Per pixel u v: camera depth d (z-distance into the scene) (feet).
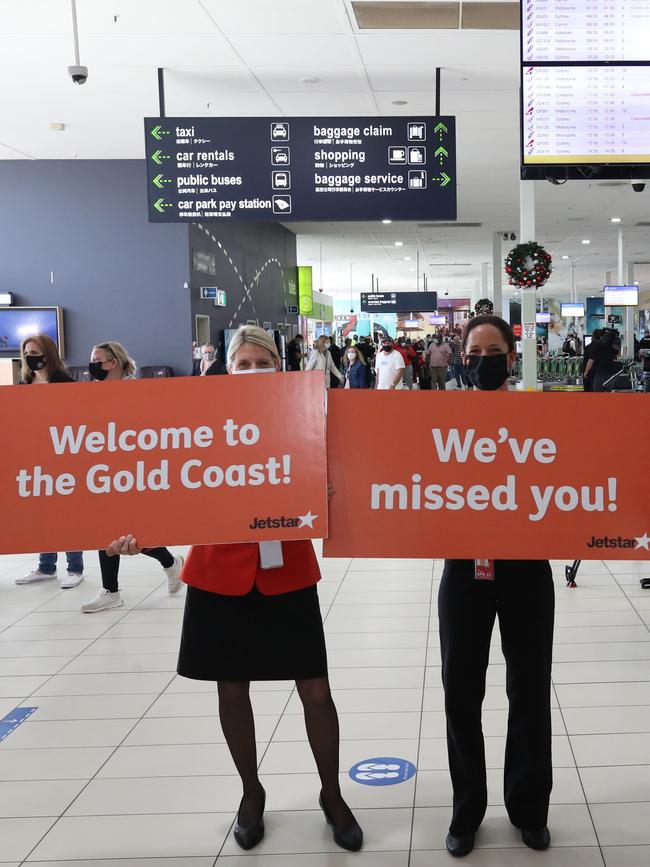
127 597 17.60
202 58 24.25
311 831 8.36
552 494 7.48
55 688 12.60
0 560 21.99
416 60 24.95
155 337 38.68
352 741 10.33
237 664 7.97
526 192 30.60
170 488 7.47
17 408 7.50
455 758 7.98
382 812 8.64
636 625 14.49
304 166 24.61
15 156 36.99
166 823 8.60
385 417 7.54
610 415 7.44
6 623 16.06
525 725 7.90
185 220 24.70
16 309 37.70
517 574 7.82
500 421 7.48
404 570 19.02
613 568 18.61
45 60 24.14
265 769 9.70
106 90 27.22
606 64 14.96
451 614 7.92
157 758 10.11
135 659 13.75
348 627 14.94
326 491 7.43
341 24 21.89
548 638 7.92
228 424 7.47
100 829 8.53
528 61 14.98
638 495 7.45
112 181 37.86
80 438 7.50
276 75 26.07
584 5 14.88
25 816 8.85
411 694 11.76
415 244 74.23
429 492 7.54
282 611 7.95
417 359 70.03
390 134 24.54
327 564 19.88
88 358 38.60
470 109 30.55
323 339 49.03
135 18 21.06
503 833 8.18
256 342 8.29
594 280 121.29
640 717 10.78
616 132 15.08
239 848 8.09
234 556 7.91
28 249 38.24
